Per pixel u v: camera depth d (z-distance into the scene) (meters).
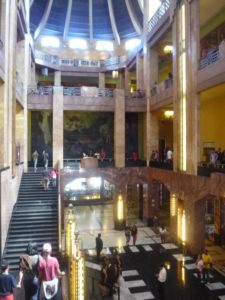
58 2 32.12
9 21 16.17
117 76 33.50
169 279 13.81
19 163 19.59
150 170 23.11
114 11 33.22
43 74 32.12
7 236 15.12
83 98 24.19
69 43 34.91
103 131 27.94
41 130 26.52
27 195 18.42
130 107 24.69
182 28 18.34
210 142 21.03
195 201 16.08
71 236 11.94
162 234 18.95
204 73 15.44
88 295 12.12
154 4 25.16
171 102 20.20
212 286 13.08
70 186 29.98
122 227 22.20
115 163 23.95
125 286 13.16
